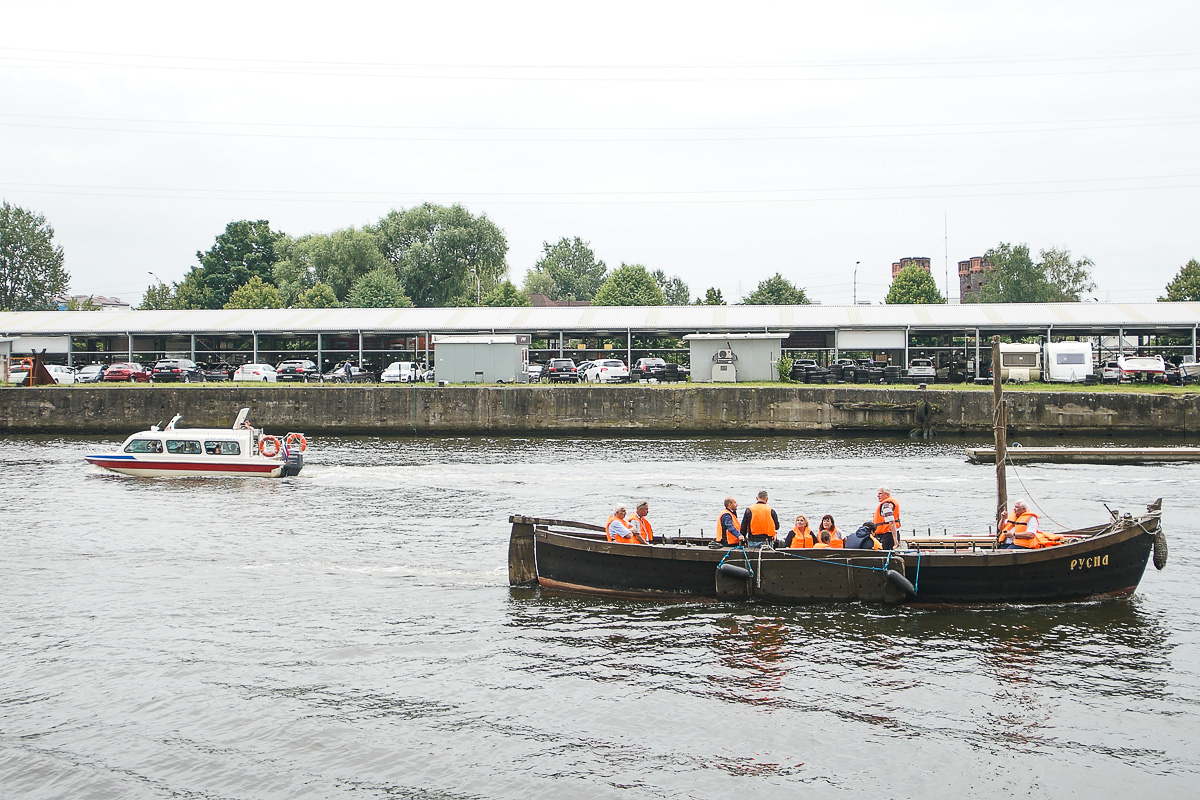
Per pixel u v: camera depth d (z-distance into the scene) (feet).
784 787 50.39
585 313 264.52
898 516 79.97
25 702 60.03
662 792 49.80
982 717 58.08
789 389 196.95
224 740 55.16
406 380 229.25
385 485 135.54
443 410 200.64
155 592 81.97
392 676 63.98
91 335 257.96
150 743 54.85
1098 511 115.75
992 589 77.05
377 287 331.77
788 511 114.73
